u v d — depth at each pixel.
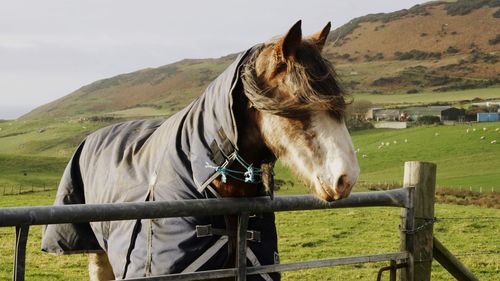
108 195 4.13
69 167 4.91
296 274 11.96
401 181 61.50
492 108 145.38
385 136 103.50
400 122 125.25
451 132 97.69
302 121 3.03
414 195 4.40
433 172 4.47
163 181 3.63
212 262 3.53
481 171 69.94
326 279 11.62
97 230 4.31
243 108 3.38
